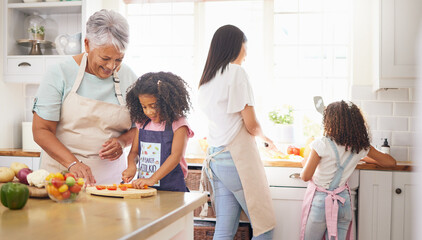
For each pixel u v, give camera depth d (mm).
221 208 2287
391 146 3141
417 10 2777
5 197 1075
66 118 1675
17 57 3188
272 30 3367
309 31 3367
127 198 1286
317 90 3365
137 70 3424
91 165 1721
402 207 2662
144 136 1604
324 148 2400
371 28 3139
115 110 1714
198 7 3438
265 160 2799
